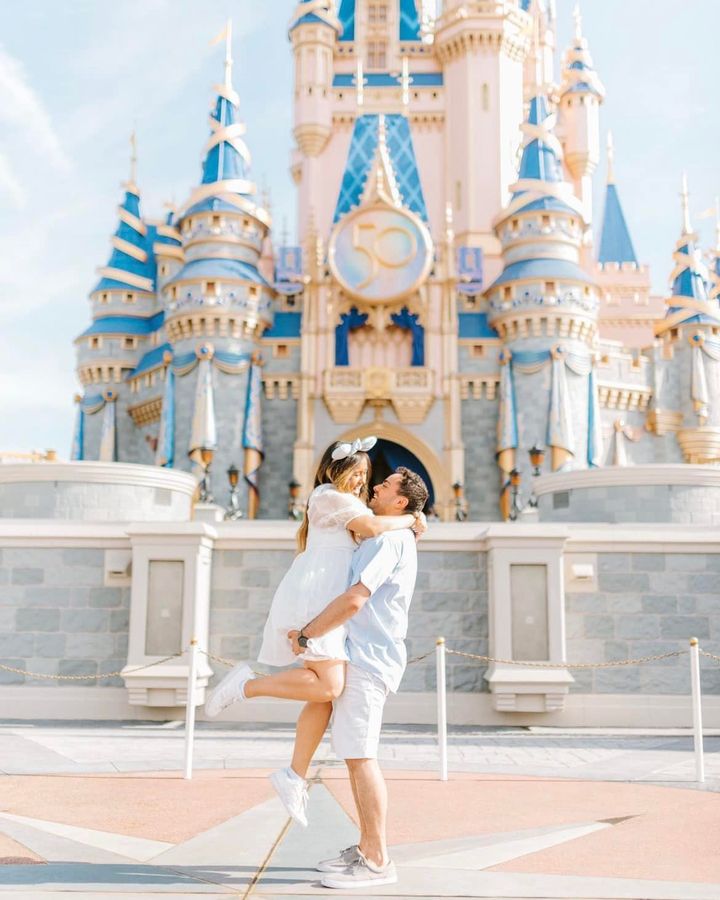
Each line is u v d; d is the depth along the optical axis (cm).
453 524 1509
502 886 461
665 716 1449
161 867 496
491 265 5997
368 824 471
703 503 2417
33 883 454
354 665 478
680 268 5488
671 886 466
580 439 4612
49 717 1440
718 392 5297
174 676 1382
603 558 1499
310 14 6462
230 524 1569
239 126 5112
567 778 856
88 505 2550
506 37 6291
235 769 887
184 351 4741
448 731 1338
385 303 4822
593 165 7156
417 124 6381
